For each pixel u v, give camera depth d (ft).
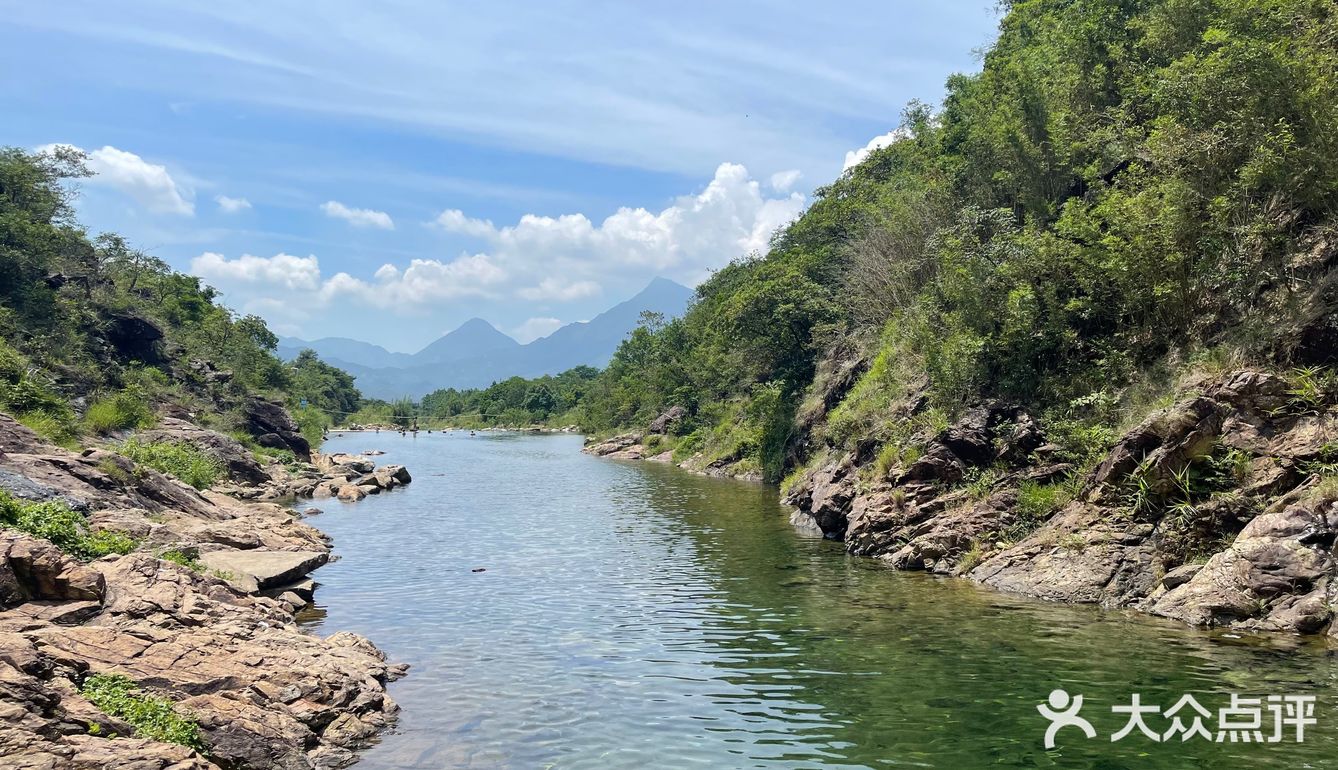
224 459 142.31
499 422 598.34
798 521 112.47
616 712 40.98
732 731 38.27
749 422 204.74
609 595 68.18
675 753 35.86
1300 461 57.00
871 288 136.26
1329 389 58.39
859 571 77.30
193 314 297.53
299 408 324.19
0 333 139.95
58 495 68.90
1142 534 62.90
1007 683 43.42
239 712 36.04
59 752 27.37
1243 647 47.34
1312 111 64.54
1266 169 66.18
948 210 122.52
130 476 83.25
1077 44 111.96
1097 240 80.74
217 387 192.75
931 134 171.12
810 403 154.20
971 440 84.33
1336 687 40.06
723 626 57.62
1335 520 51.70
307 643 46.80
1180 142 73.97
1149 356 77.20
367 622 59.52
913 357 108.17
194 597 47.83
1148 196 76.54
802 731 38.06
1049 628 53.93
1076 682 42.88
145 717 32.60
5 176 178.19
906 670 46.44
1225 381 63.77
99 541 58.85
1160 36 96.02
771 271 214.69
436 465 240.32
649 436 293.43
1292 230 69.10
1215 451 61.16
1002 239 92.99
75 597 42.42
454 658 50.49
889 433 98.68
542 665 49.03
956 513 79.46
